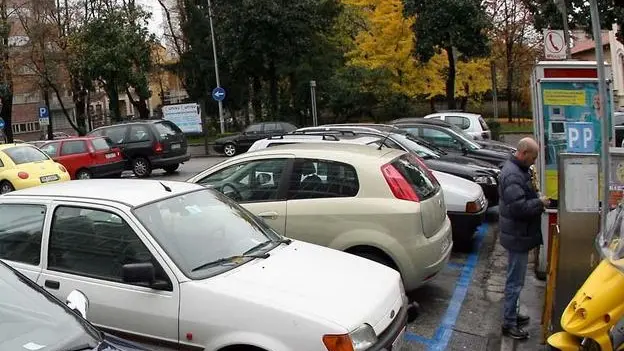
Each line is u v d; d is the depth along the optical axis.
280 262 4.30
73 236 4.39
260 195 6.39
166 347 3.88
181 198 4.69
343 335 3.52
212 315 3.74
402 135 11.27
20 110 57.88
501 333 5.54
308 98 34.47
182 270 3.96
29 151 16.12
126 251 4.16
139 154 20.02
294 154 6.40
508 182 5.12
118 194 4.54
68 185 4.96
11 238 4.62
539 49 34.19
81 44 33.56
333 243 5.96
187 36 38.66
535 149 5.09
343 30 34.50
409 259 5.76
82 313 3.38
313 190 6.19
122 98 61.16
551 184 6.62
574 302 3.39
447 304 6.39
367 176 6.01
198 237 4.36
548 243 6.21
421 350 5.24
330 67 34.31
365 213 5.89
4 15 33.88
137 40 34.12
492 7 33.12
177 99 54.78
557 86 6.57
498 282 7.09
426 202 6.00
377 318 3.84
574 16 17.52
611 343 3.19
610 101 6.39
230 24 31.55
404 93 32.72
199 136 36.31
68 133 61.19
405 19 28.59
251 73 35.09
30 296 3.29
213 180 6.72
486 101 45.94
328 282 4.04
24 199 4.69
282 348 3.56
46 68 34.69
